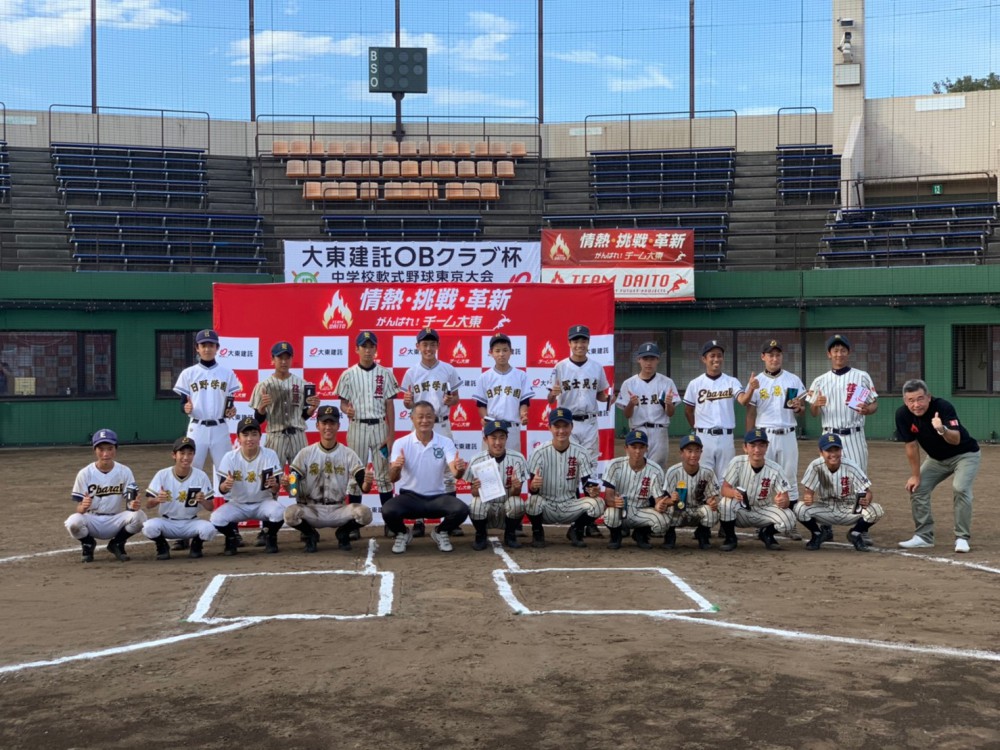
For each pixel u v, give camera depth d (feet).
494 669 19.10
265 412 35.58
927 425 32.65
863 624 22.45
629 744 15.40
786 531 32.60
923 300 73.10
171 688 18.17
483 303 39.09
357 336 38.34
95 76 99.50
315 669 19.20
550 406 37.42
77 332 74.49
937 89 129.49
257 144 100.53
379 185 93.61
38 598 25.82
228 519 32.42
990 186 91.66
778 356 35.73
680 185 92.84
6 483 53.36
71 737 15.85
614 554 32.32
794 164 94.68
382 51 101.35
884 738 15.62
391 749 15.26
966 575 28.30
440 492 33.01
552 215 88.17
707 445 36.73
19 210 86.07
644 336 78.23
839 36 94.48
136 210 86.53
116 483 31.78
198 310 76.02
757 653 20.06
